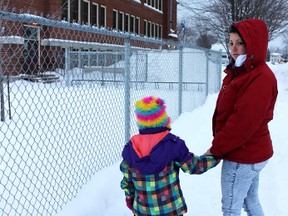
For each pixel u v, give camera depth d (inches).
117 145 240.5
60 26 148.5
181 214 104.6
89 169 185.5
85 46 274.2
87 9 1101.7
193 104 425.1
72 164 180.9
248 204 126.9
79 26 160.4
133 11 1449.3
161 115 102.3
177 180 105.3
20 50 187.2
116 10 1296.8
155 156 98.9
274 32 829.8
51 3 810.2
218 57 622.2
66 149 216.8
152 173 99.2
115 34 193.5
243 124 101.7
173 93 484.1
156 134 102.7
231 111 109.1
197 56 653.9
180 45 324.2
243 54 107.9
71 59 534.3
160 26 1775.3
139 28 1513.3
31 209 141.4
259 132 108.6
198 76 602.2
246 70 105.3
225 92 110.3
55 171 171.3
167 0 1801.2
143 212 104.4
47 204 146.3
